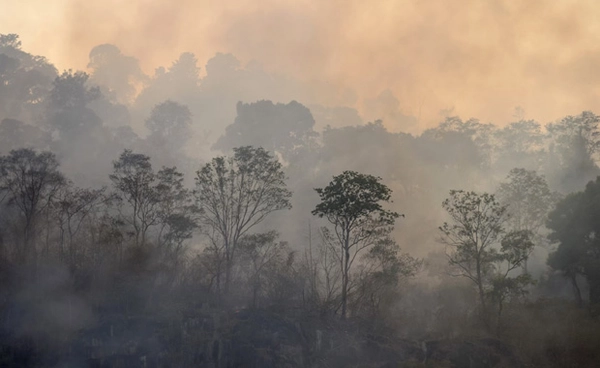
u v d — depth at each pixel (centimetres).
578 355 5953
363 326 6325
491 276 6988
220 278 6994
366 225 6756
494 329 6328
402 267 6812
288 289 6644
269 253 7025
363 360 5984
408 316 6950
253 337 6041
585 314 6525
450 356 5988
